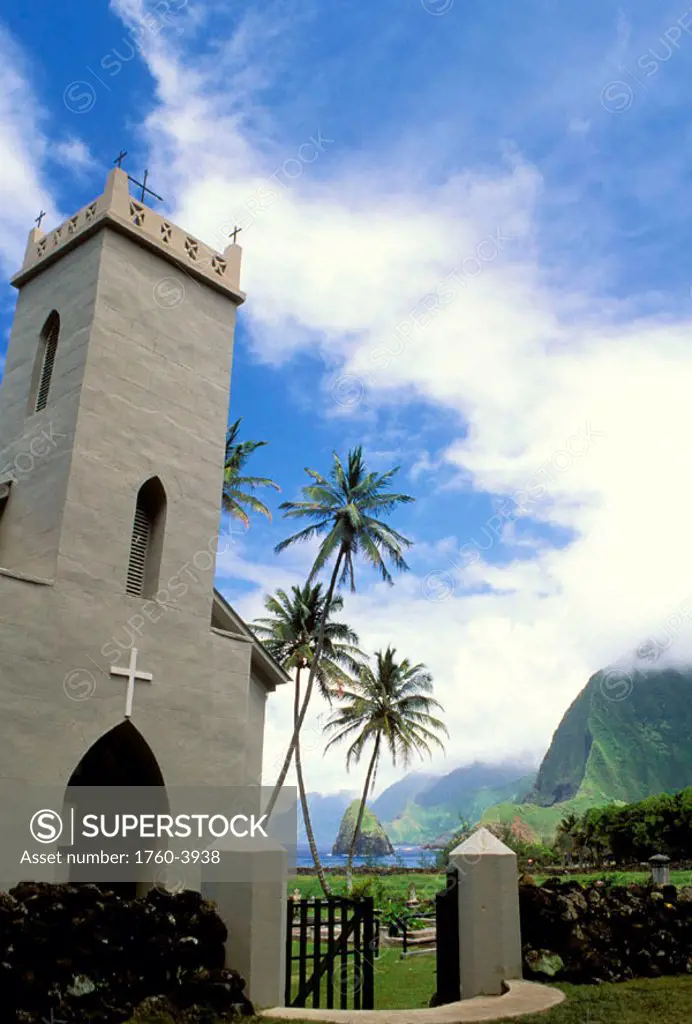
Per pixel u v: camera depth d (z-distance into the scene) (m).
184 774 16.59
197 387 19.14
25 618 14.59
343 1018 9.75
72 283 18.25
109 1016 9.00
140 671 16.23
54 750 14.48
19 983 8.59
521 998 10.69
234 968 10.45
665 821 79.50
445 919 12.56
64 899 9.38
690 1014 9.87
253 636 19.56
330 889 43.28
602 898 13.01
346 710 53.28
